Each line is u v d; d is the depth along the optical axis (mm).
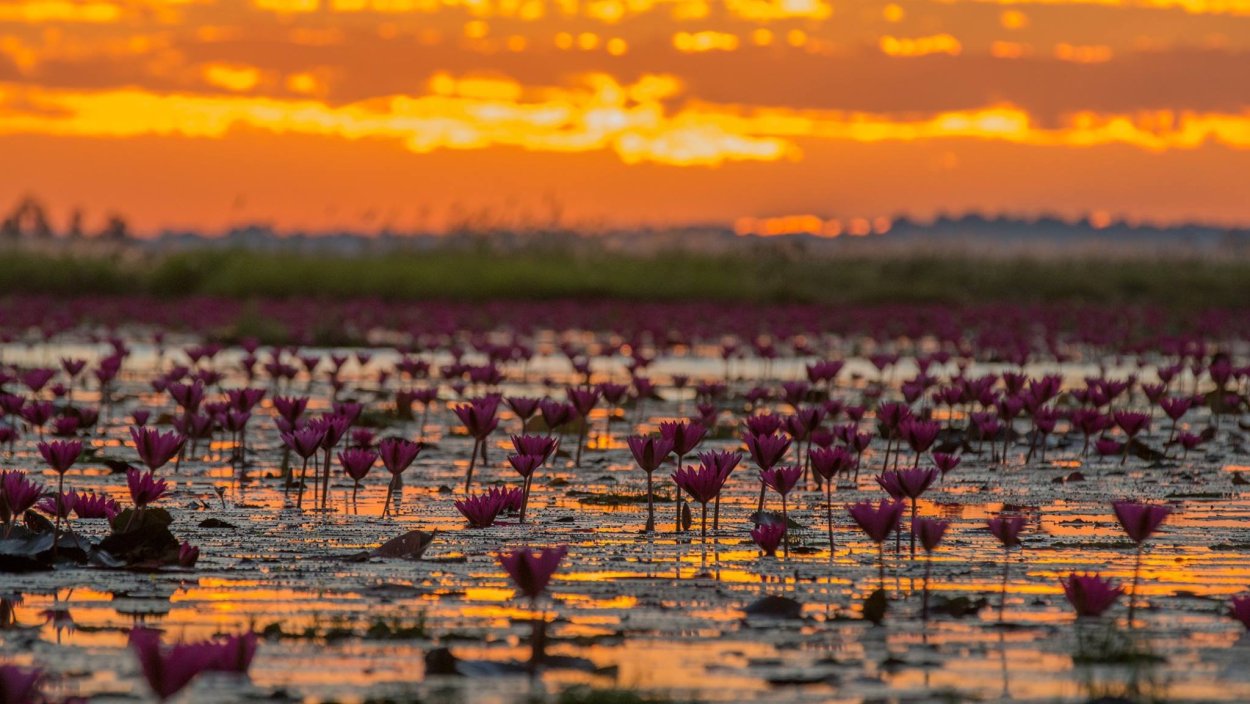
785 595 16172
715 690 12305
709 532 20516
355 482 23359
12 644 13539
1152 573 17734
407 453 21562
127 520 19188
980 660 13359
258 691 12055
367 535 19828
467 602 15617
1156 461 30219
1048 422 30109
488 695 12102
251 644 12102
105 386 35906
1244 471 28656
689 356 66000
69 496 18266
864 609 15031
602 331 79375
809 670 12945
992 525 16984
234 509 22391
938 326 64562
